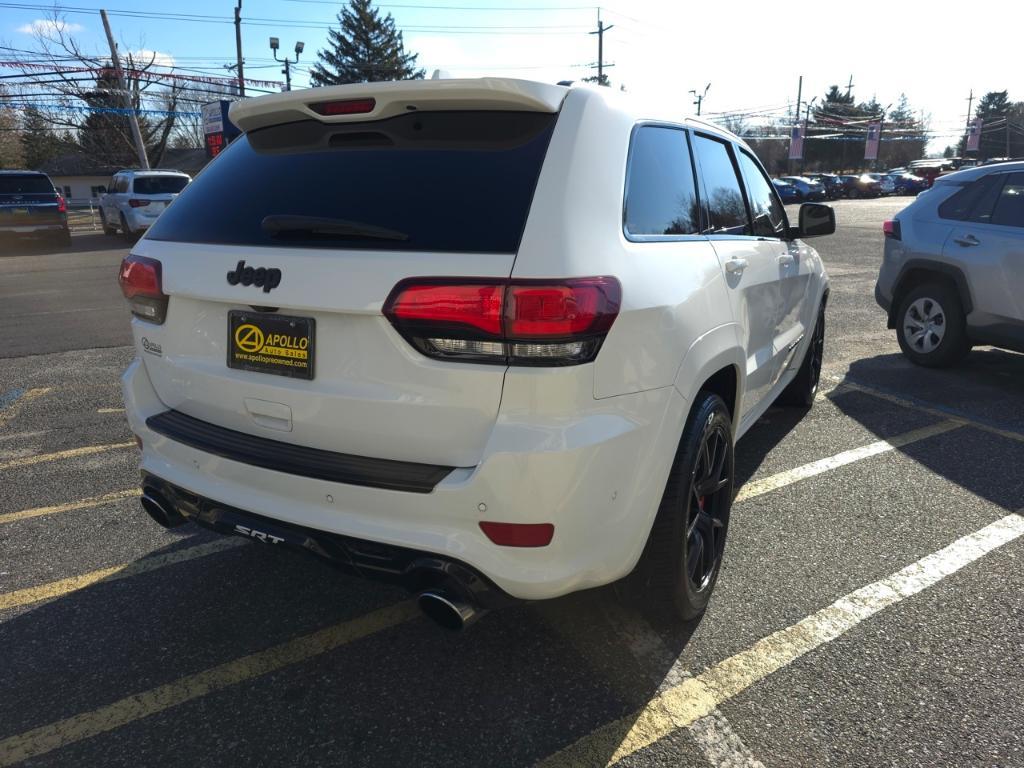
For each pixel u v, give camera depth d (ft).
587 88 7.66
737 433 10.64
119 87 110.32
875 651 8.50
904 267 20.71
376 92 7.11
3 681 8.09
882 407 17.30
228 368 7.75
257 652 8.59
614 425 6.70
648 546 8.00
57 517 11.96
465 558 6.54
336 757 7.01
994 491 12.71
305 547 7.23
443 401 6.50
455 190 6.88
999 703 7.66
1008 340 18.43
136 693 7.91
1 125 174.19
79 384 19.83
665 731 7.32
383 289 6.51
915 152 294.66
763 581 9.95
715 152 10.78
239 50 121.29
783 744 7.14
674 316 7.51
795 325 14.24
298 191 7.64
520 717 7.52
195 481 7.93
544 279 6.22
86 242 68.64
